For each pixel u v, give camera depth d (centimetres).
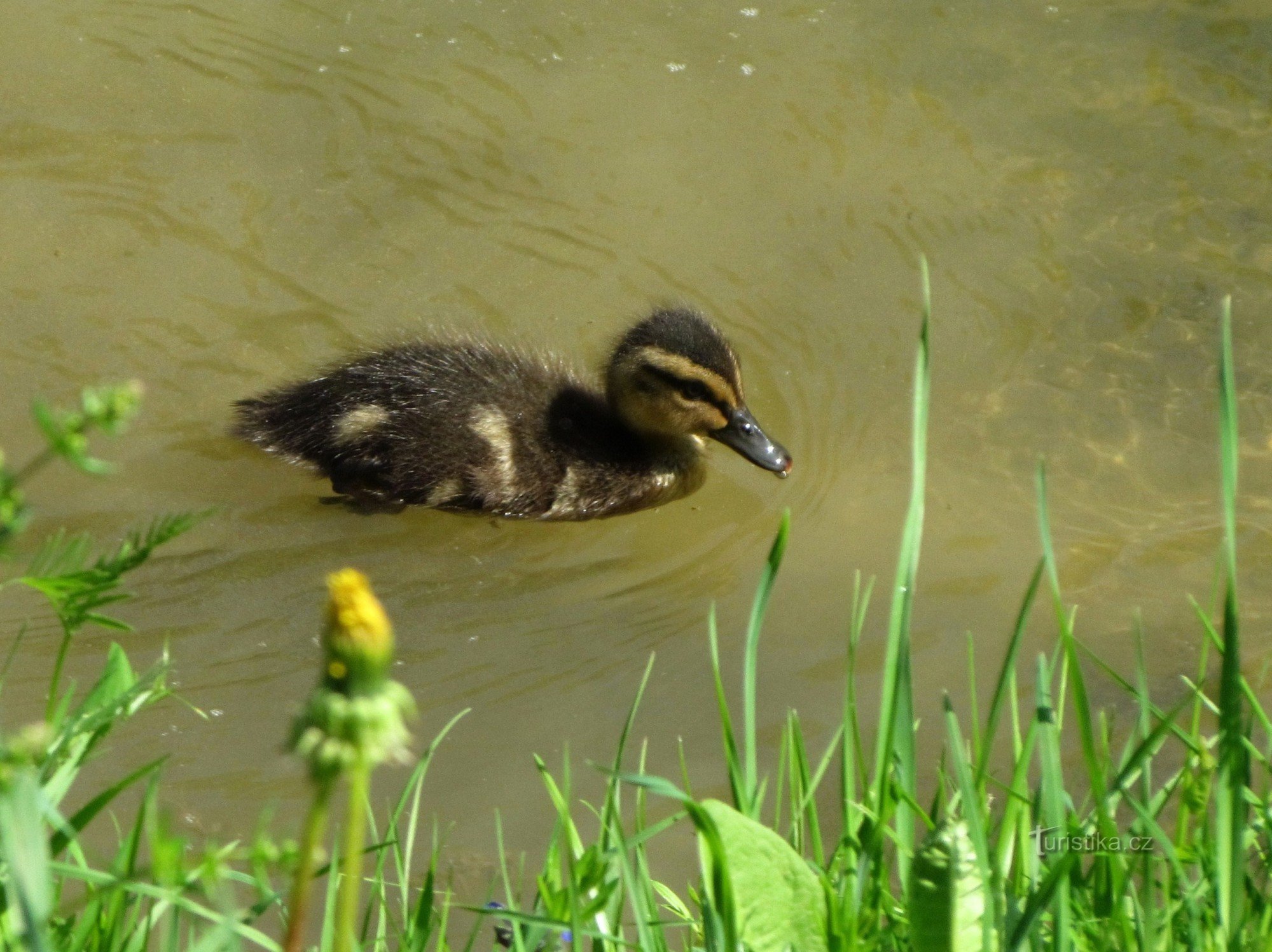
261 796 734
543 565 962
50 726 400
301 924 235
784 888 422
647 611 912
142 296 1114
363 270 1160
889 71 1393
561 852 689
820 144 1307
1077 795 719
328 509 979
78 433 251
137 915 450
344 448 998
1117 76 1391
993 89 1375
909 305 1155
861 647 860
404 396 1023
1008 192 1263
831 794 731
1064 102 1361
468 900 657
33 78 1302
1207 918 460
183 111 1286
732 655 860
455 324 1124
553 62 1380
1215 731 779
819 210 1243
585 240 1205
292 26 1390
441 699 824
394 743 213
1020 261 1195
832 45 1422
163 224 1177
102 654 828
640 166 1277
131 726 779
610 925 481
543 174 1262
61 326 1080
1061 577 914
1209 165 1293
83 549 342
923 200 1253
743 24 1440
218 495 973
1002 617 883
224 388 1053
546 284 1167
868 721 797
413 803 735
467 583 937
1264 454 1020
